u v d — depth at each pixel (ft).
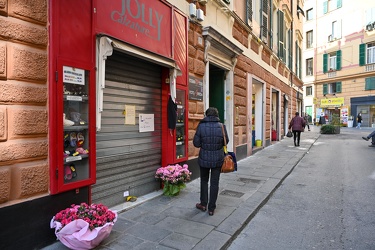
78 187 11.51
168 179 16.49
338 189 19.56
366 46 89.45
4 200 9.13
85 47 11.68
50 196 10.53
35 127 10.04
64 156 11.02
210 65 25.22
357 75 92.02
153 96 17.40
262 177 22.38
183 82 19.19
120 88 14.80
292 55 62.23
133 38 14.62
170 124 17.62
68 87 11.14
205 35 22.00
